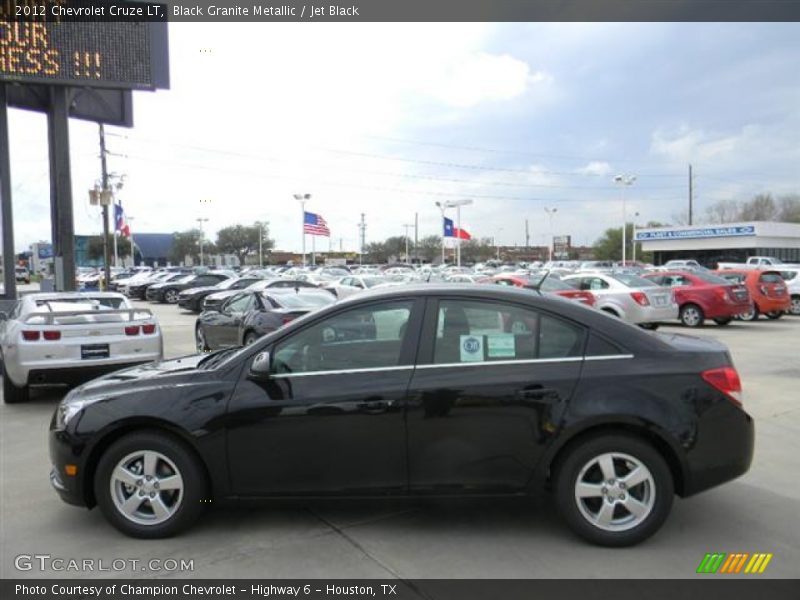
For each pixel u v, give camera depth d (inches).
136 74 522.6
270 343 160.1
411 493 153.5
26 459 226.7
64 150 546.0
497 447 150.6
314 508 173.8
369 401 152.1
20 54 480.1
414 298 161.2
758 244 2249.0
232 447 154.3
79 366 314.0
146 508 158.7
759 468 208.1
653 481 148.3
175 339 630.5
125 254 3560.5
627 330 156.9
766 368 407.5
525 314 157.6
